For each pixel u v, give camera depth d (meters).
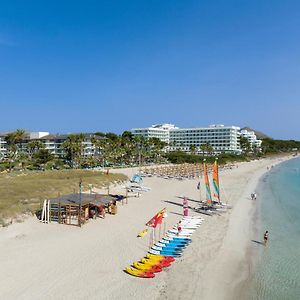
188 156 192.00
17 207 48.69
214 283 30.27
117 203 62.91
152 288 28.31
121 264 32.75
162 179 108.44
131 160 170.00
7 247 35.50
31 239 38.50
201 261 35.28
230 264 35.09
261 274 32.97
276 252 39.44
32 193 60.75
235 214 58.47
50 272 30.11
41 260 32.62
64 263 32.22
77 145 139.25
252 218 56.28
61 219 46.56
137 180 92.00
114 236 41.25
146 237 41.53
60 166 130.50
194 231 46.09
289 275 32.97
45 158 132.50
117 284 28.56
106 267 31.84
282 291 29.52
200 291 28.52
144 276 30.19
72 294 26.42
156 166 148.75
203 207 61.91
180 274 31.59
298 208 65.88
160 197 73.44
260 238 44.88
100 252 35.59
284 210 63.62
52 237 39.66
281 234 47.03
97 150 172.12
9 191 60.22
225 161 195.62
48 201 46.53
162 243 39.50
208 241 42.19
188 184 98.94
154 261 33.72
